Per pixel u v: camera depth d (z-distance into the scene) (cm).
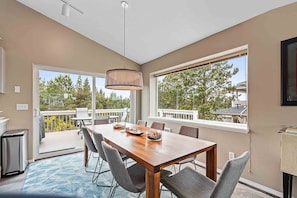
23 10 304
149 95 448
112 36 359
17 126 297
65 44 353
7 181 236
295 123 184
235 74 265
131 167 186
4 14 286
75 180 238
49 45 333
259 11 209
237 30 239
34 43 315
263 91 211
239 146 237
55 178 244
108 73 233
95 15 298
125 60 448
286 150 165
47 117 346
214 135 272
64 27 352
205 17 235
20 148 262
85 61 381
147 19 275
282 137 168
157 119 406
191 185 145
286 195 171
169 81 411
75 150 373
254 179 219
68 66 357
